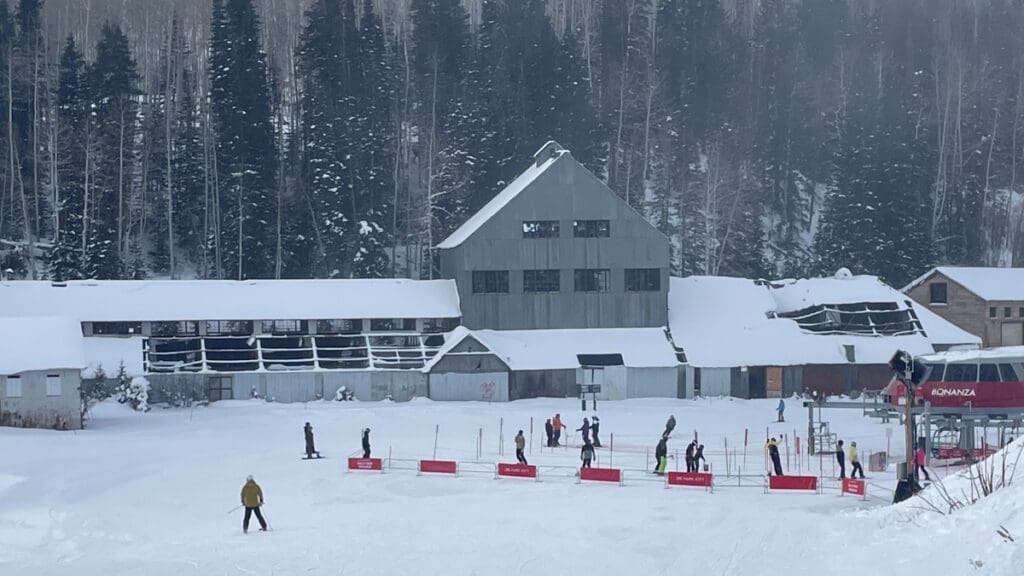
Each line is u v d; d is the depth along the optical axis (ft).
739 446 186.80
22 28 391.24
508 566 85.66
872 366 267.59
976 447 173.58
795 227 393.70
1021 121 428.15
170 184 328.90
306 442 166.30
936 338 277.03
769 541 88.22
